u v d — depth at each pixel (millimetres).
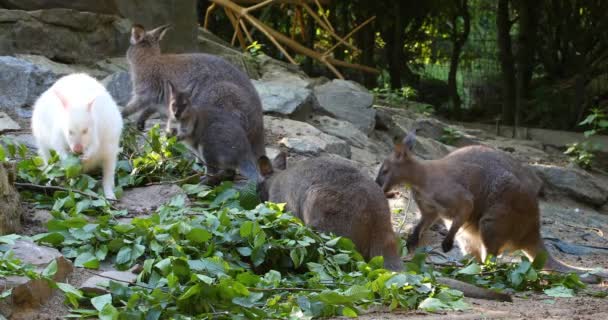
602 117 16953
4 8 12984
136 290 6023
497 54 23547
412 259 7828
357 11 21500
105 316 5504
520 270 7742
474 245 9047
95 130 8328
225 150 9492
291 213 7895
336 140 12047
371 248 7574
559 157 16328
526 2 21062
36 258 6293
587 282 8305
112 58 13320
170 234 6941
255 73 15102
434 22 23484
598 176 15594
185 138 9555
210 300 5984
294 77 15086
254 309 5922
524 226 8750
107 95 8688
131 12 13711
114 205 8453
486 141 16781
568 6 21562
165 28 11297
